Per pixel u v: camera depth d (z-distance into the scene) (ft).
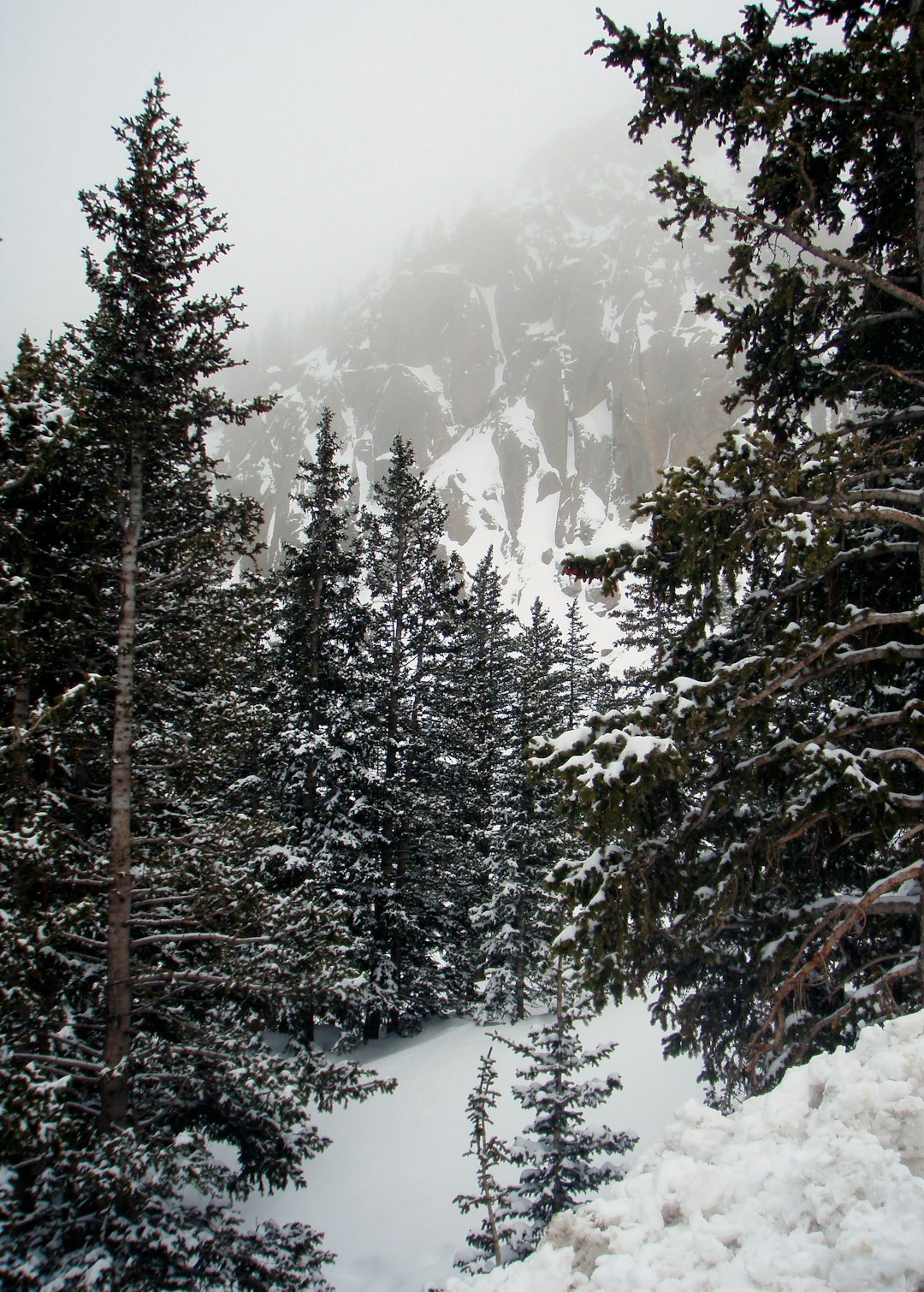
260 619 35.09
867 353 26.37
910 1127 11.11
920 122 22.47
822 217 26.13
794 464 22.02
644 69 24.03
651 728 20.34
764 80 22.31
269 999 30.86
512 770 76.28
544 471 514.68
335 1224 38.24
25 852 21.70
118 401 31.45
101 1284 22.26
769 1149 12.26
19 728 22.11
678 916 22.91
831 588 23.58
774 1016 21.21
